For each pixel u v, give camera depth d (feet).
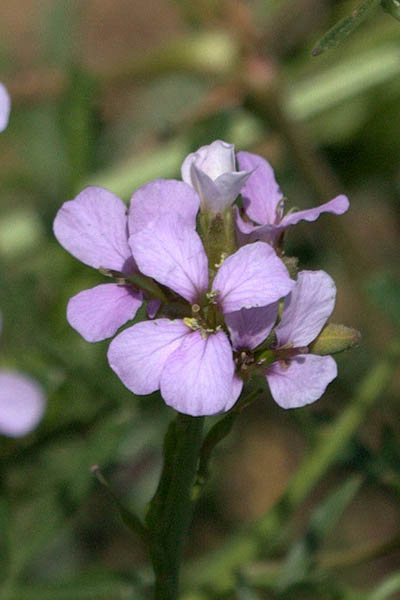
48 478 0.77
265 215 0.63
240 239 0.62
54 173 0.98
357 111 0.98
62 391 0.77
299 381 0.61
